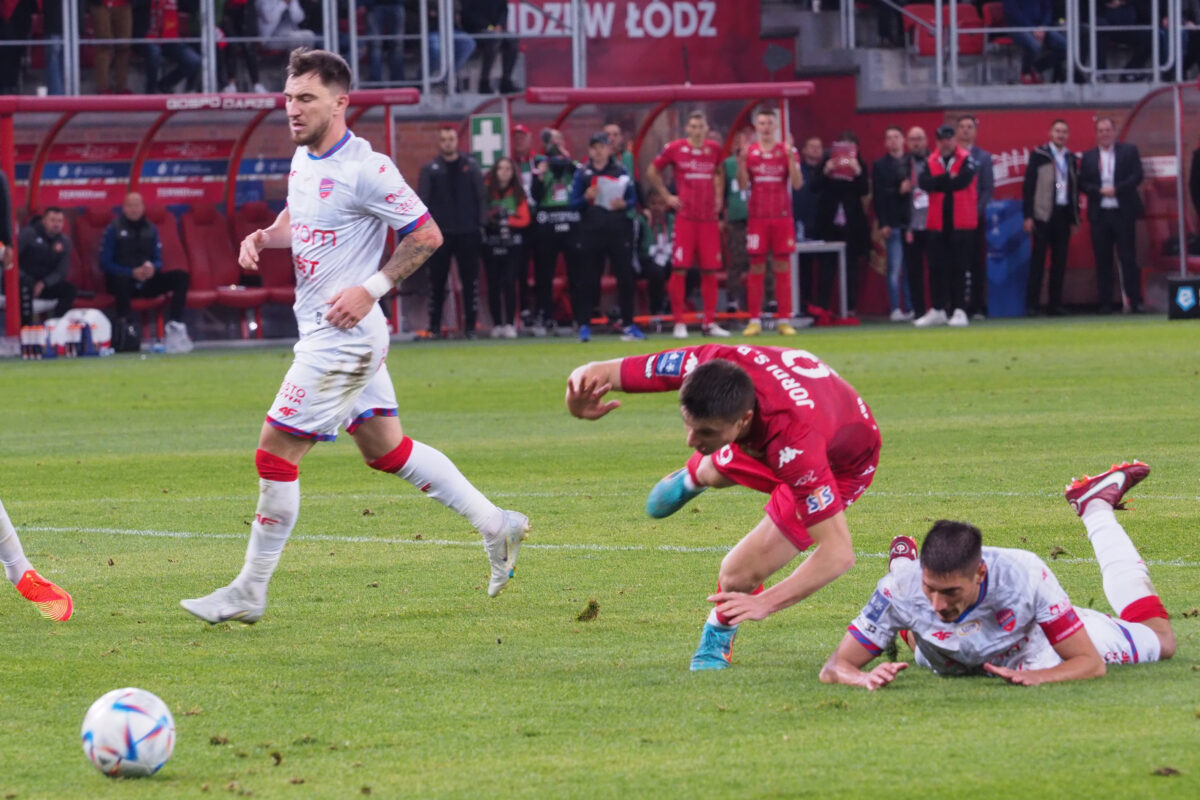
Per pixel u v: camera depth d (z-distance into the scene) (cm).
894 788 1318
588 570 2398
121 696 1416
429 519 2903
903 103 8538
